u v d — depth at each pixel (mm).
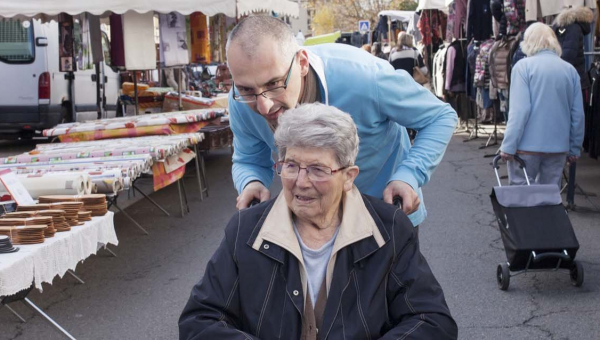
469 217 7820
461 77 14305
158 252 6852
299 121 2301
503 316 4824
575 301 5035
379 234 2340
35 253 3775
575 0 9047
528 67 6438
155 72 19203
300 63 2598
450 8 14617
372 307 2301
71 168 6555
